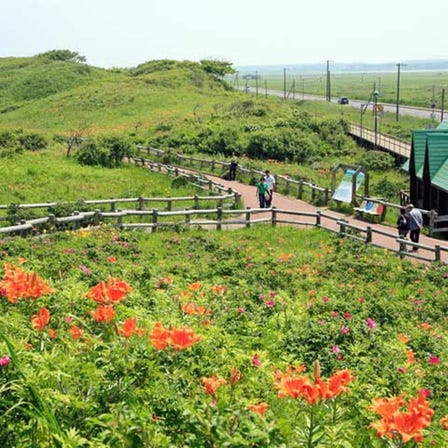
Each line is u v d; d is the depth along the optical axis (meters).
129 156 42.94
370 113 91.56
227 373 6.30
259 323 10.41
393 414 4.18
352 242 20.55
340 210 28.84
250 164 43.88
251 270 15.86
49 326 7.05
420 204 29.78
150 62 110.44
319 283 15.43
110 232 19.34
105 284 6.42
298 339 9.36
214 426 4.03
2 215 22.16
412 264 18.19
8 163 36.00
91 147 40.94
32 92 96.31
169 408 4.65
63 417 4.60
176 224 21.70
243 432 4.08
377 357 8.59
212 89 94.56
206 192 31.78
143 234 20.33
